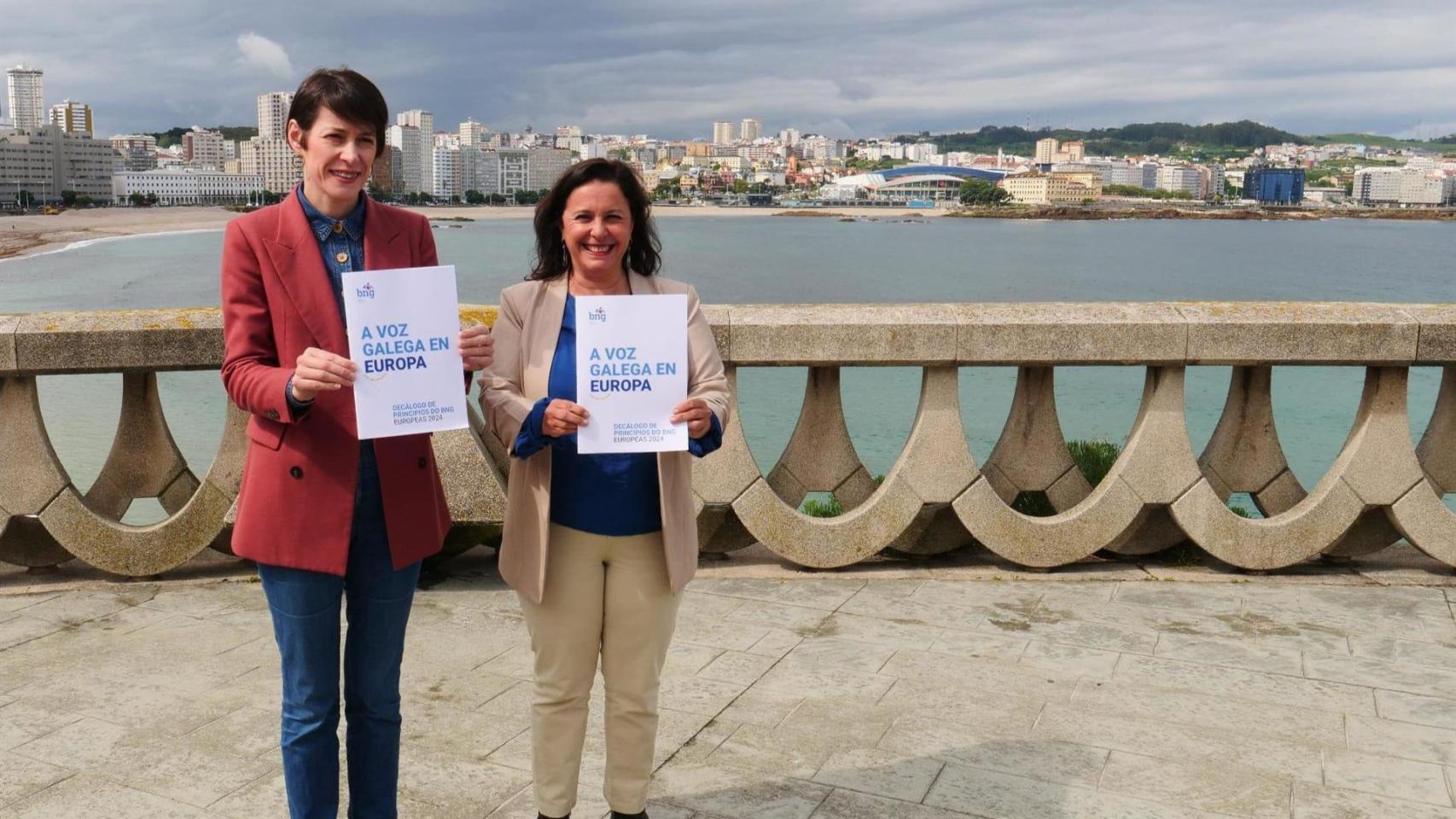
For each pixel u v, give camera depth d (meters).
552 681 3.21
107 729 3.96
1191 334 5.53
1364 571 5.91
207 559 5.93
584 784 3.67
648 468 3.16
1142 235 185.62
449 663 4.60
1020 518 5.73
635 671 3.23
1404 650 4.81
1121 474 5.72
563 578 3.14
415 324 2.93
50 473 5.43
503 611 5.20
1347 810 3.48
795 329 5.50
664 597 3.21
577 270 3.20
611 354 3.00
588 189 3.06
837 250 123.62
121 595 5.40
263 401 2.86
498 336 3.21
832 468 6.00
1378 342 5.54
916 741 3.93
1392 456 5.72
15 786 3.55
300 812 3.11
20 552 5.69
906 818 3.40
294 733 3.08
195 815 3.39
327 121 2.90
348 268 3.05
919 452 5.70
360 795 3.23
